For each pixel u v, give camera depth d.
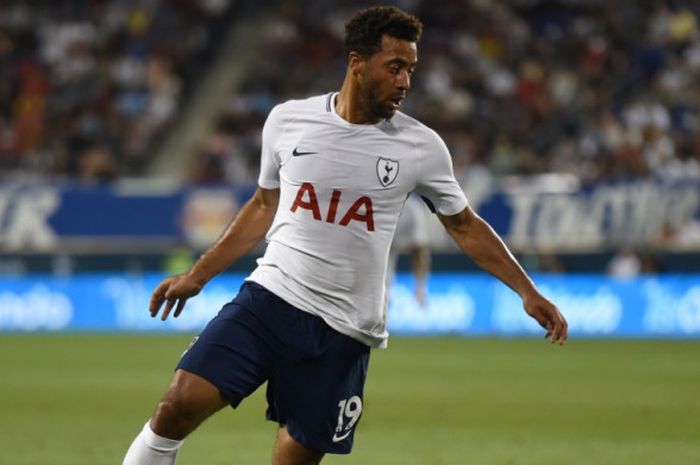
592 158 95.12
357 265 20.14
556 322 20.16
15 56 111.56
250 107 106.94
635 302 79.62
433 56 108.25
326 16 113.12
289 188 20.27
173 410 19.42
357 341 20.42
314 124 20.12
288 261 20.22
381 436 36.31
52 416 40.88
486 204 82.31
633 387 50.25
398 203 20.27
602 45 106.69
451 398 46.38
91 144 103.12
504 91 104.38
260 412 42.12
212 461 31.48
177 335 79.94
